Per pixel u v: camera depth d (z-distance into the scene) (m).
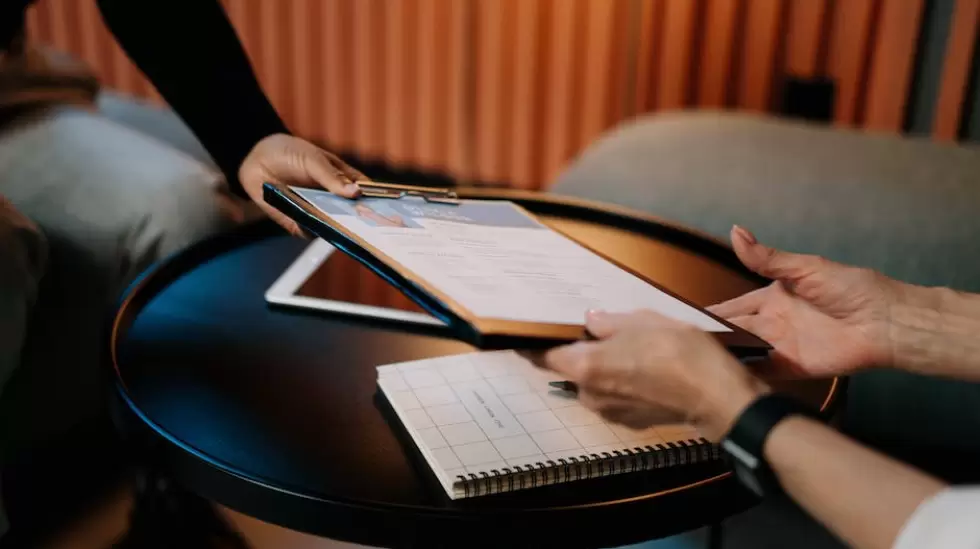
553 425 0.60
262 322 0.77
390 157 2.17
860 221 1.14
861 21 1.66
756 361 0.69
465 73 2.02
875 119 1.70
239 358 0.71
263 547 0.97
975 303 0.70
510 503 0.54
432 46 2.03
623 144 1.40
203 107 0.85
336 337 0.75
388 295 0.82
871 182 1.19
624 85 1.90
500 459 0.56
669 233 1.00
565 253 0.68
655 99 1.89
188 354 0.71
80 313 1.07
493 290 0.56
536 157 2.03
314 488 0.54
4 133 1.18
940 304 0.70
